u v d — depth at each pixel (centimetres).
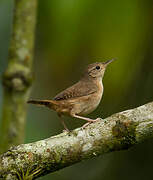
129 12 1092
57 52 1148
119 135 782
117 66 1141
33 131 1217
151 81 1248
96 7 1070
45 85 1329
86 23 1082
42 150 797
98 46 1114
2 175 780
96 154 801
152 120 768
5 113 959
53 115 1355
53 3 1059
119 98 1252
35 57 1329
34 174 798
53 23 1089
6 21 1382
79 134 805
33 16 989
